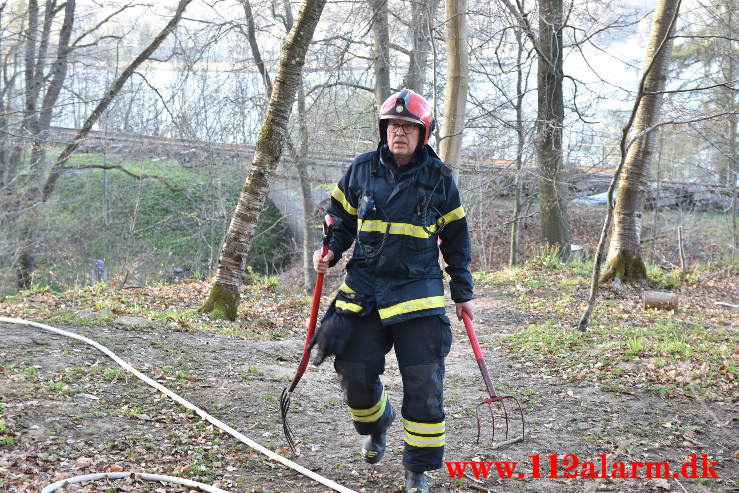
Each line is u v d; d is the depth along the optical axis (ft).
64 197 78.18
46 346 19.24
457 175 40.19
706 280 46.57
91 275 67.36
